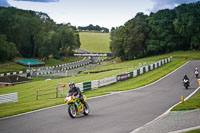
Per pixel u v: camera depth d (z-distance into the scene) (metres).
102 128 10.21
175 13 108.69
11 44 108.81
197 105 14.37
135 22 105.88
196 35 103.25
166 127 9.58
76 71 86.38
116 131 9.59
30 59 115.62
